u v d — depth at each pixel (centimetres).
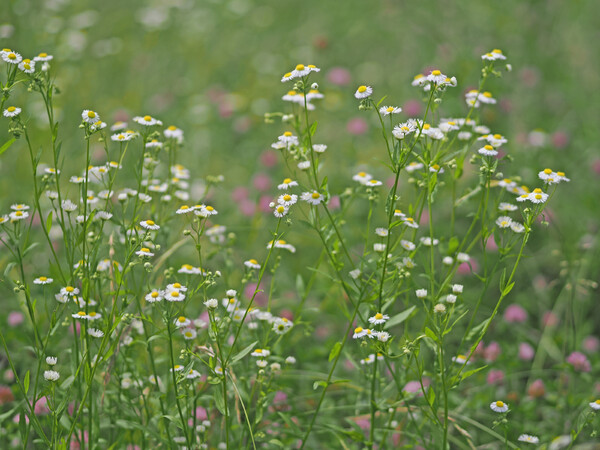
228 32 764
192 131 615
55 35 645
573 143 548
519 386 385
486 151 281
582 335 414
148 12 724
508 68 315
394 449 321
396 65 694
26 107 554
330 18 761
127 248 279
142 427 273
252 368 312
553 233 466
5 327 374
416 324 400
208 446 311
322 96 310
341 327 414
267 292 433
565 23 639
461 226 477
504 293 259
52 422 266
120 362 303
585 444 328
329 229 304
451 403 348
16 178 510
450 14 640
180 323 262
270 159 562
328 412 346
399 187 515
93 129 264
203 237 429
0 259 407
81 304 277
